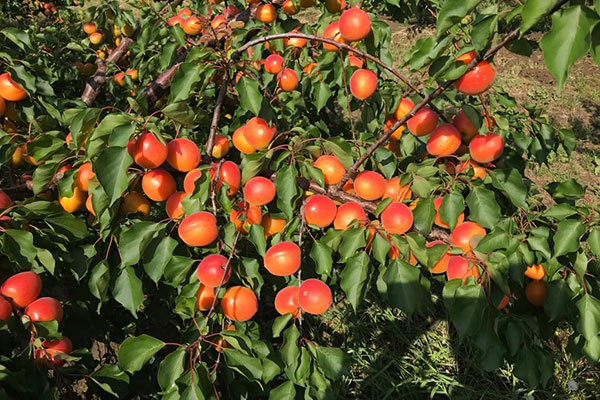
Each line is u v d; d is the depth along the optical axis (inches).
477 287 69.5
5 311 62.2
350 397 136.9
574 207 73.7
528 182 100.5
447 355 148.3
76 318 95.4
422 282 73.7
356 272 72.1
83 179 74.7
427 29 426.6
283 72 100.7
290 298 76.1
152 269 74.3
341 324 159.0
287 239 79.9
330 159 83.2
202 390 60.7
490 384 140.5
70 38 167.3
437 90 68.2
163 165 81.8
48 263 70.7
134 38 147.4
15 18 240.5
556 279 75.7
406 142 93.5
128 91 139.6
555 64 42.9
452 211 75.2
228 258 72.5
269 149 82.9
